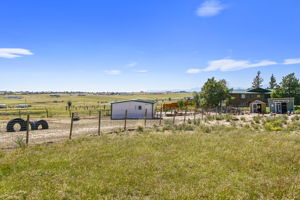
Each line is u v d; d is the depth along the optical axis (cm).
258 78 10300
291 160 809
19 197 499
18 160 806
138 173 674
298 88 4822
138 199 503
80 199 496
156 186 575
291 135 1361
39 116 3775
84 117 3434
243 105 5453
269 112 4122
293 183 577
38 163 772
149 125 2155
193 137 1308
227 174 671
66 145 1102
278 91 4969
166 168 720
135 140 1217
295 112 3788
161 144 1106
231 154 893
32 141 1300
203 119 2755
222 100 4688
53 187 559
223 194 515
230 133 1489
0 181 604
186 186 573
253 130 1705
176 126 1908
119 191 545
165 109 4544
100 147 1034
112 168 714
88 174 661
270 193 519
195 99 5288
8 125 1880
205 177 646
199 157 850
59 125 2303
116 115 3269
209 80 4616
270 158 833
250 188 560
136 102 3300
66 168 722
